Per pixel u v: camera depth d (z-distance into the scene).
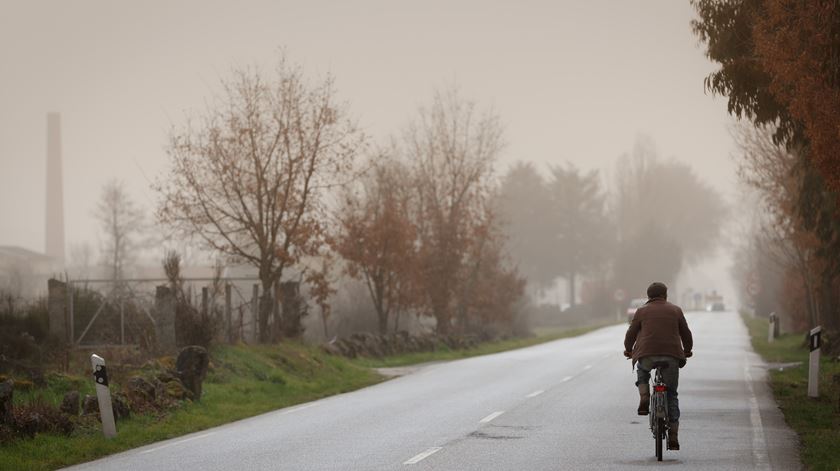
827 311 126.31
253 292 102.56
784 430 52.16
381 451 46.12
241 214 116.44
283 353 97.06
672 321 44.19
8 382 50.72
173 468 42.53
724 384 81.50
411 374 102.31
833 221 78.38
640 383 44.25
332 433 53.59
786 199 122.50
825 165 55.25
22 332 83.25
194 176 114.19
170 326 85.06
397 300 145.88
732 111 66.62
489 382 87.81
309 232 114.81
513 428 54.22
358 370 104.31
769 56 56.38
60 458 45.97
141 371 69.62
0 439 47.84
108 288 109.19
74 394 56.12
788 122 66.38
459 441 49.12
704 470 39.62
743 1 65.12
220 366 82.62
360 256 140.50
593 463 41.75
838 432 49.75
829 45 54.44
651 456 43.69
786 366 102.31
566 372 97.94
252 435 53.72
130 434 53.56
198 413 63.81
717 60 67.31
